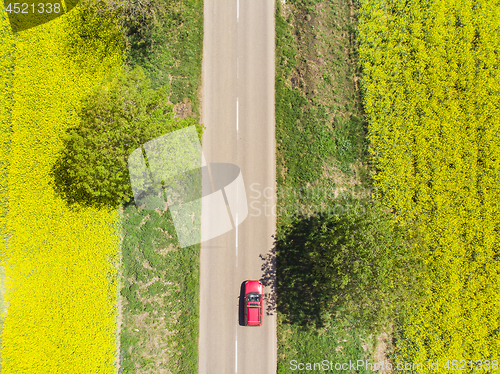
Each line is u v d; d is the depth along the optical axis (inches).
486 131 885.2
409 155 893.8
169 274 871.1
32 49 918.4
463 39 904.9
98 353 828.6
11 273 857.5
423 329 854.5
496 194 875.4
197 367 849.5
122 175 719.7
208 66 927.7
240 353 853.8
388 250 671.8
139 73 748.0
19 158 891.4
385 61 910.4
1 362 814.5
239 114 919.7
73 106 906.7
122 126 673.6
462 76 898.1
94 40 917.2
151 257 870.4
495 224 869.2
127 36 923.4
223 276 875.4
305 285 862.5
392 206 886.4
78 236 868.6
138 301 860.6
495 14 904.9
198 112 920.3
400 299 692.7
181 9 929.5
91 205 874.8
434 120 894.4
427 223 880.3
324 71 924.6
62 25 920.9
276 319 860.0
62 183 882.8
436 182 883.4
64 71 912.9
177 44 928.3
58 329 832.3
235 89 924.0
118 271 868.6
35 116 903.1
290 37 927.0
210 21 930.1
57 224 872.3
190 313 858.8
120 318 856.9
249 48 927.0
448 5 912.3
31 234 872.3
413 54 910.4
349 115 917.8
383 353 856.3
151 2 903.7
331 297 844.6
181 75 926.4
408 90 904.9
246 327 858.8
